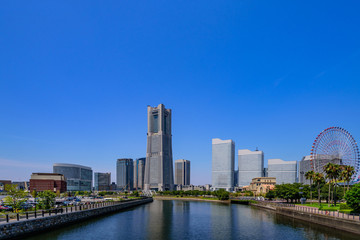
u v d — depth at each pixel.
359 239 62.75
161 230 77.00
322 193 150.12
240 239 66.12
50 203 89.38
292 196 155.12
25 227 60.75
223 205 181.88
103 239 63.69
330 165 114.00
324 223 81.69
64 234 66.75
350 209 97.06
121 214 115.94
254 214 120.38
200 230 77.81
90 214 95.88
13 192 79.56
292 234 71.12
